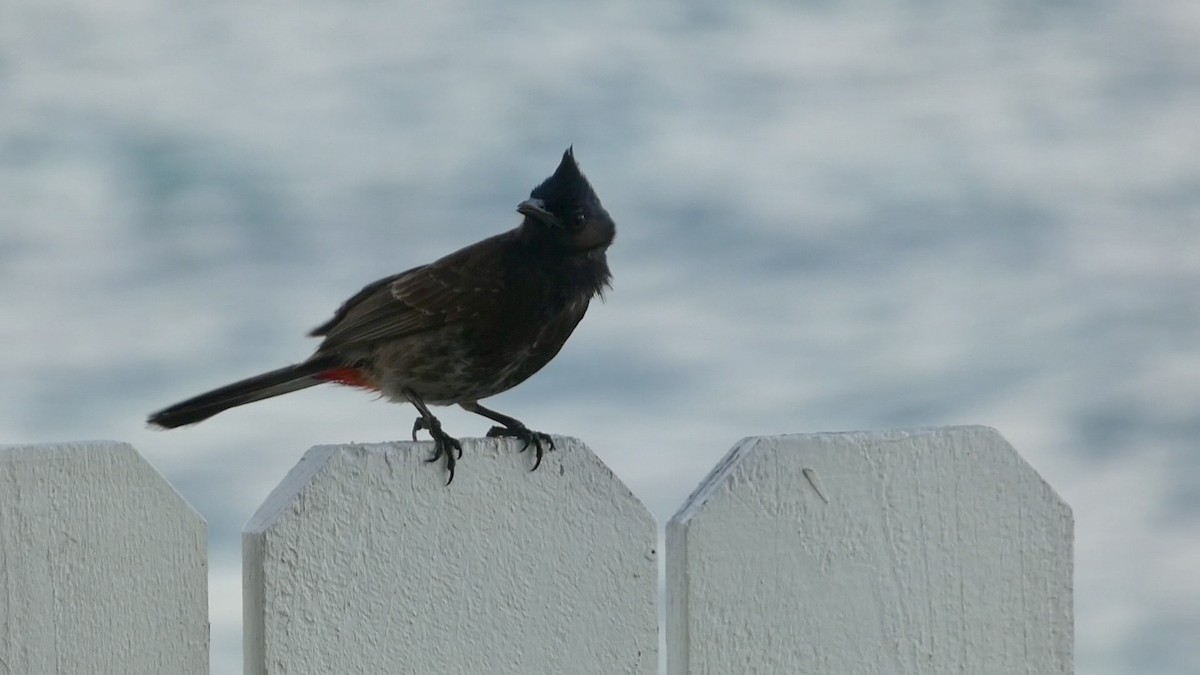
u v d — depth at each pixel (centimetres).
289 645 436
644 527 469
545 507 460
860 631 479
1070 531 498
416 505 447
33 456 421
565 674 463
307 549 438
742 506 466
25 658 420
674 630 470
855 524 477
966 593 489
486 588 455
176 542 432
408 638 447
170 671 432
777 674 471
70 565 424
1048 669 497
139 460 429
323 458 443
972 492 488
